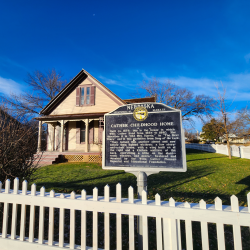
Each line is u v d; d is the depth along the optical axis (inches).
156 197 101.8
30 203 119.3
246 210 90.8
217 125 692.7
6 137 172.9
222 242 89.3
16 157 169.0
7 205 125.6
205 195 241.1
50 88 1168.8
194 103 1096.8
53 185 290.0
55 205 114.1
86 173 388.2
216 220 91.0
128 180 321.4
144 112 140.4
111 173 386.3
